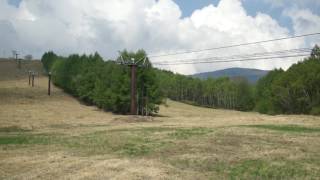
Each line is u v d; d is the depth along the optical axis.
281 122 51.97
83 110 84.81
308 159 23.48
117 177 18.27
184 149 26.97
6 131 44.84
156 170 19.64
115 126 48.53
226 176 19.20
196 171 20.17
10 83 132.12
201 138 32.06
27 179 18.98
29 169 21.36
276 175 19.50
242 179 18.67
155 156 24.53
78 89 102.06
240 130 38.06
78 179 18.34
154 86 81.19
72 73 112.50
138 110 79.94
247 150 26.48
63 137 36.31
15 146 30.61
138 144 29.56
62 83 121.62
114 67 83.19
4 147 30.11
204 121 57.16
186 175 19.06
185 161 22.77
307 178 18.94
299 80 85.38
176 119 63.12
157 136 34.19
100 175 18.84
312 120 54.94
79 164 21.78
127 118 59.03
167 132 37.44
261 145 28.52
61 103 97.25
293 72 88.88
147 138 32.94
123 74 81.06
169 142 30.11
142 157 24.22
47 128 47.97
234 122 53.56
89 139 33.84
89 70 100.62
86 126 50.22
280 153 25.36
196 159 23.34
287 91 88.69
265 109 96.75
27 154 26.50
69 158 24.20
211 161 22.80
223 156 24.33
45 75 160.25
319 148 27.45
